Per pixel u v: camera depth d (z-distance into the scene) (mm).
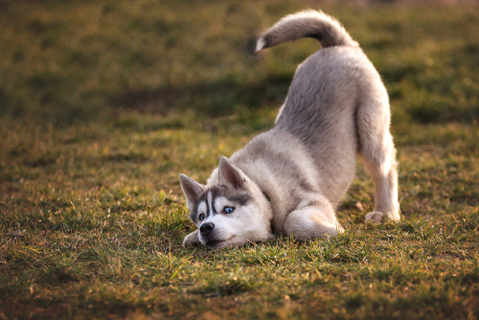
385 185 4988
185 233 4277
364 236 3865
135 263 3318
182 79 11125
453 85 9672
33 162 7141
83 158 7230
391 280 2771
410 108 9039
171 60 12164
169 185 6023
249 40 12094
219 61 11820
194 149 7590
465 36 12633
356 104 4820
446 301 2461
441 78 9938
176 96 10703
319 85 4871
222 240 3793
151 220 4375
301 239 3936
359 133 4867
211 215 3902
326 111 4699
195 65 11797
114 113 10359
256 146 4625
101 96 10961
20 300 2752
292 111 4906
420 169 6324
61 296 2771
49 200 5145
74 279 3115
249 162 4406
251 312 2445
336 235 3828
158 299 2701
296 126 4734
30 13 15641
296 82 5125
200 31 13367
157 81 11227
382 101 4879
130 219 4586
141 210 4883
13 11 15953
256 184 4191
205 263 3377
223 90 10602
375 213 4801
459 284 2680
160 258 3385
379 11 15836
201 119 9703
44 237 4039
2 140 8023
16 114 10531
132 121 9586
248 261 3414
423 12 15555
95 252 3598
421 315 2336
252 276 2994
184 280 3018
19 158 7219
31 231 4168
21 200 5148
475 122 8094
